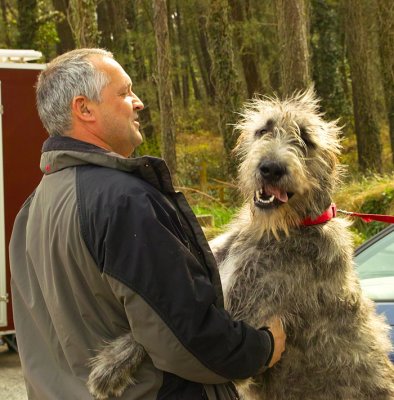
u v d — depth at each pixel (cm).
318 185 391
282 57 1645
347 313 389
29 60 1015
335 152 408
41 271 344
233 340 317
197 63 5397
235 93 2142
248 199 402
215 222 1373
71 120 348
